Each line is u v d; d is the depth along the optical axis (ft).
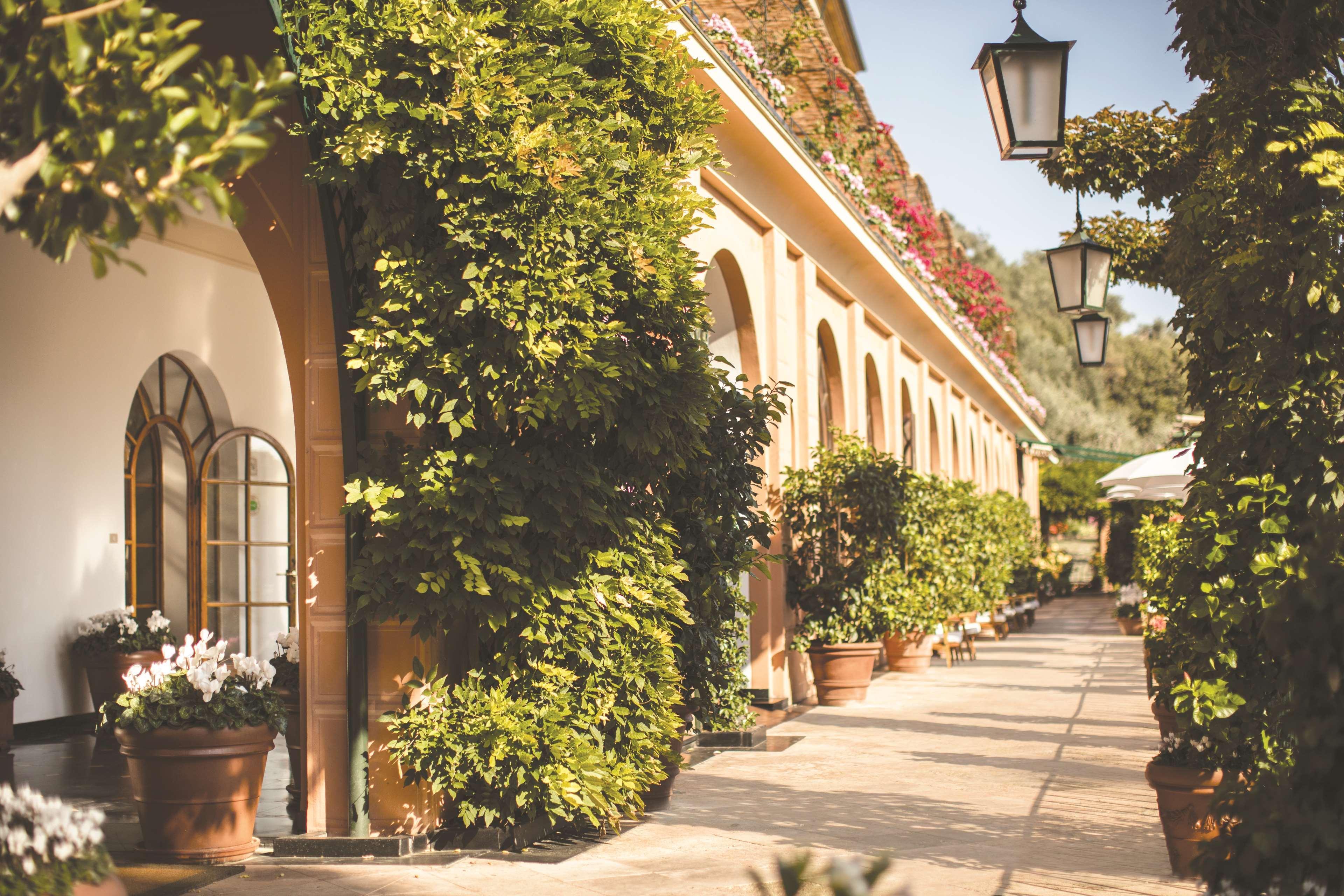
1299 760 9.86
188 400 45.60
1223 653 16.16
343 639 20.39
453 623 19.31
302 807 20.45
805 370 44.91
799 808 24.08
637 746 21.66
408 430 20.35
